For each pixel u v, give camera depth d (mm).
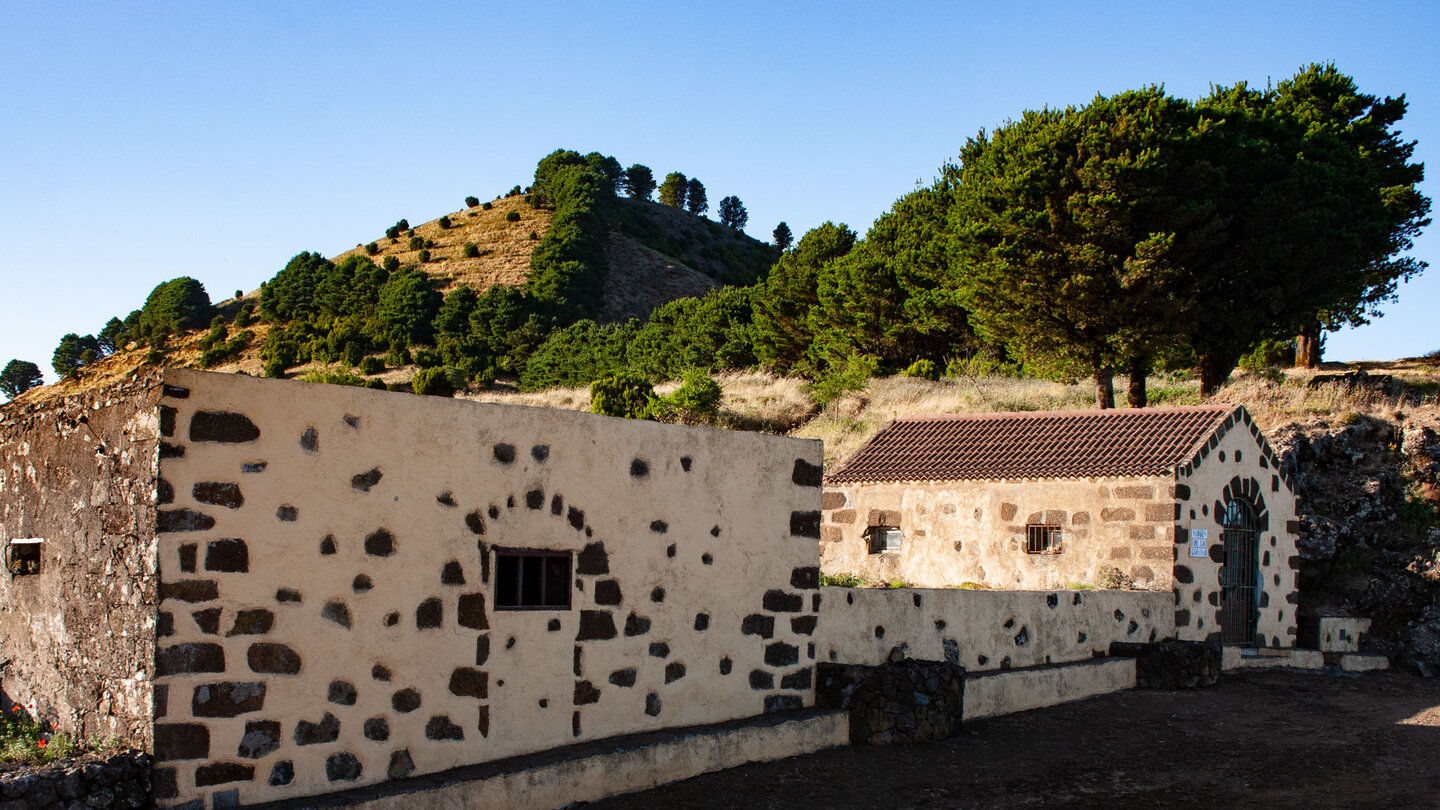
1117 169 28391
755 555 10961
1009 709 13148
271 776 7348
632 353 63438
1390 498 22484
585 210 111688
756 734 10320
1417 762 11516
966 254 32438
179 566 7031
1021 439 19344
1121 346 29766
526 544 8992
